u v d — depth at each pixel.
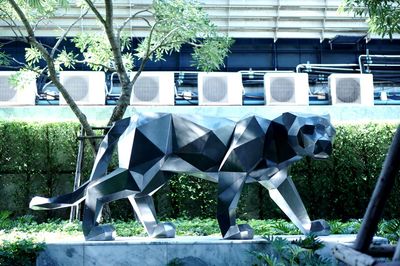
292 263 5.00
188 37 8.48
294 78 11.28
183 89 12.91
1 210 9.31
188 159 5.63
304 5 13.24
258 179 5.76
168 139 5.55
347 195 9.61
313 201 9.59
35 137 9.45
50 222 8.50
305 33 13.84
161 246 5.33
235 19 13.35
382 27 7.27
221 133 5.64
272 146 5.63
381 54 14.45
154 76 10.97
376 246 2.68
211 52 8.38
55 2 9.06
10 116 10.30
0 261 5.26
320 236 5.70
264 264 5.22
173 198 9.43
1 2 8.45
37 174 9.44
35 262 5.39
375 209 2.56
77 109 8.09
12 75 8.84
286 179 5.85
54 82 8.03
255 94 12.92
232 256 5.30
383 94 12.35
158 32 8.96
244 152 5.49
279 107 10.78
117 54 8.24
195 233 6.91
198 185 9.44
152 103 10.84
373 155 9.65
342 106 10.86
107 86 12.54
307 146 5.54
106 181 5.50
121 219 9.20
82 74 10.81
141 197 5.91
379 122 9.78
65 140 9.48
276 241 5.17
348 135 9.68
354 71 13.47
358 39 13.89
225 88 11.05
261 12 13.31
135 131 5.46
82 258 5.33
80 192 5.81
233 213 5.49
